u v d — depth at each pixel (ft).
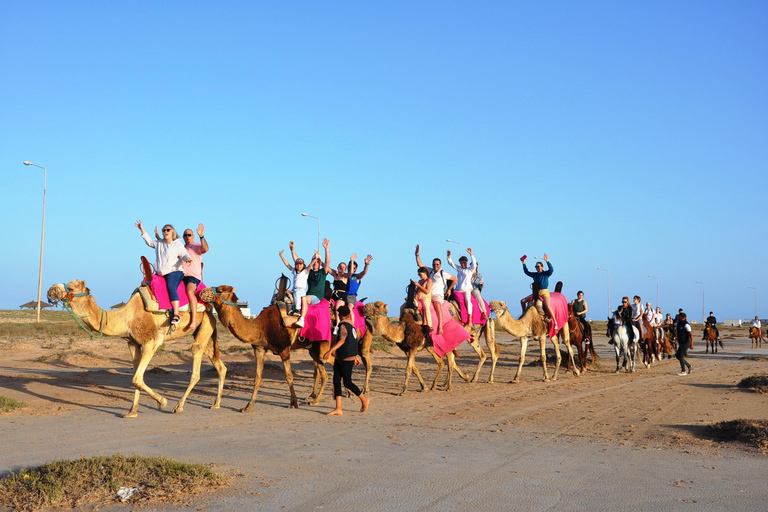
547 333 63.21
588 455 28.84
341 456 28.14
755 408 43.80
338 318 42.63
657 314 96.22
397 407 44.19
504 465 26.73
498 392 53.16
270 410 42.50
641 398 49.29
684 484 23.90
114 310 39.14
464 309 57.82
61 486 21.68
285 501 21.40
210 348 43.42
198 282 41.14
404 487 23.20
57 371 65.00
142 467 24.07
